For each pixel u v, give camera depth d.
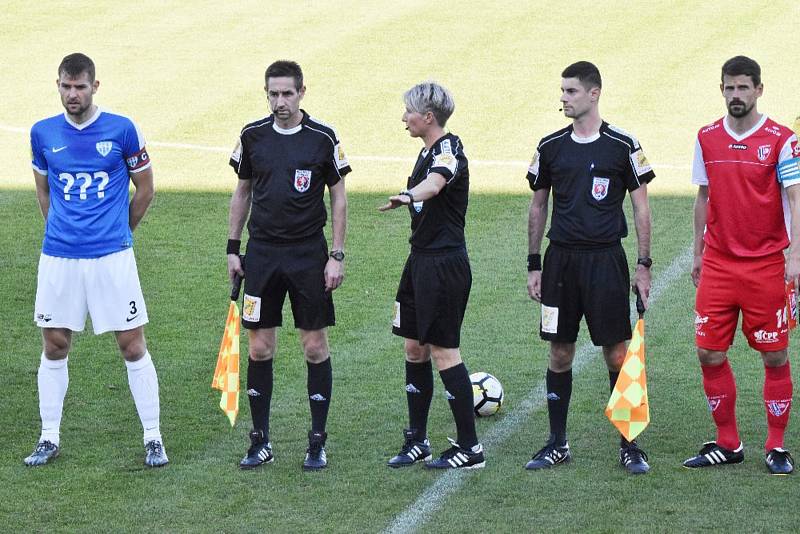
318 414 22.41
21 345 29.23
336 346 29.22
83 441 23.50
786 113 53.81
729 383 21.97
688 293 33.19
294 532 19.41
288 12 69.56
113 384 26.64
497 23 66.88
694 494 20.72
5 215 41.50
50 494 20.95
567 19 67.31
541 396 25.94
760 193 21.27
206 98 56.50
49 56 62.53
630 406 21.20
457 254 21.78
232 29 66.56
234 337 22.11
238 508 20.36
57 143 21.97
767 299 21.47
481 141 50.75
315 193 22.08
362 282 34.34
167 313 31.80
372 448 23.17
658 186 44.75
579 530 19.33
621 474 21.72
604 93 56.38
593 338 22.05
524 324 30.77
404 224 40.31
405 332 22.33
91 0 72.00
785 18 66.25
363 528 19.53
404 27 66.50
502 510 20.19
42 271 22.38
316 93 57.03
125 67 60.88
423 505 20.42
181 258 36.72
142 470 22.06
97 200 22.12
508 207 42.19
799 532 19.11
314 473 21.94
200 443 23.45
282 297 22.53
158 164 48.03
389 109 54.81
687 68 59.34
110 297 22.27
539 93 56.53
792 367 27.19
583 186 21.67
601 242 21.72
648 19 66.88
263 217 22.05
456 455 22.16
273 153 21.88
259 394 22.50
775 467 21.58
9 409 25.20
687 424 24.20
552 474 21.78
